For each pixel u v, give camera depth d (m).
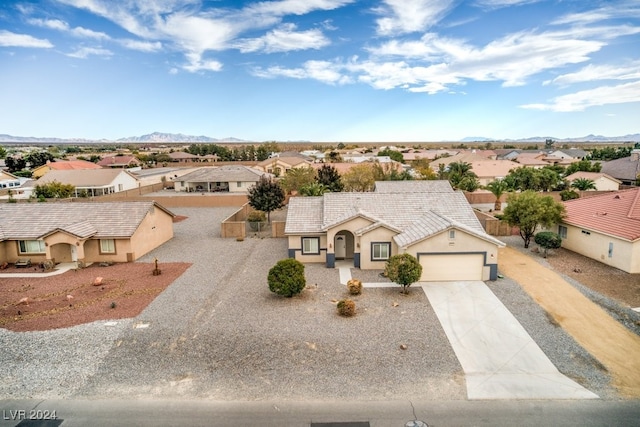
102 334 18.36
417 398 13.90
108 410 13.36
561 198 51.03
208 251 33.03
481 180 72.25
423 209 30.03
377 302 21.78
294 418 12.88
